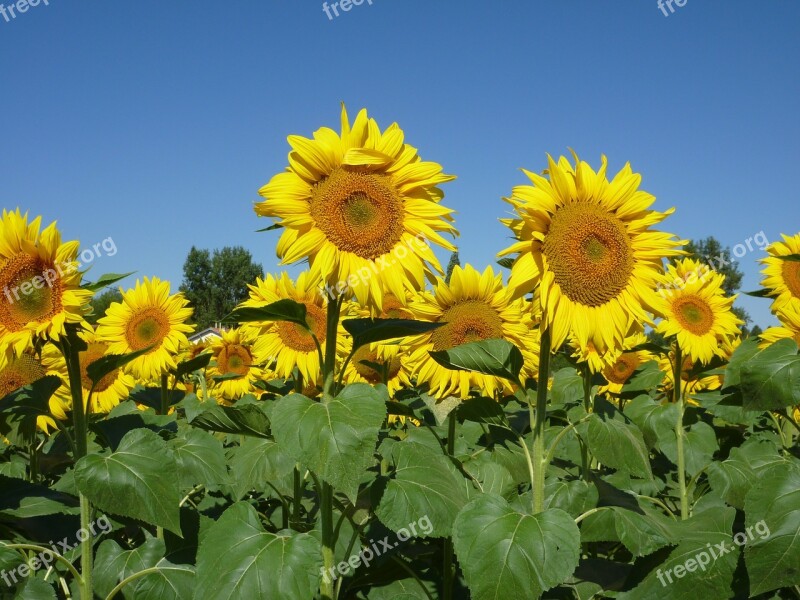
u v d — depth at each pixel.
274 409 0.92
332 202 1.04
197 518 1.14
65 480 1.27
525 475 1.29
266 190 1.02
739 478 1.29
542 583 0.86
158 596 1.05
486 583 0.87
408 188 1.08
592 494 1.21
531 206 1.05
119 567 1.11
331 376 1.02
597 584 1.09
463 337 1.44
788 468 1.03
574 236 1.08
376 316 1.07
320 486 1.04
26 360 1.78
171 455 1.01
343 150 1.06
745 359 1.57
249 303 1.78
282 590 0.87
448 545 1.19
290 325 1.79
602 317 1.11
